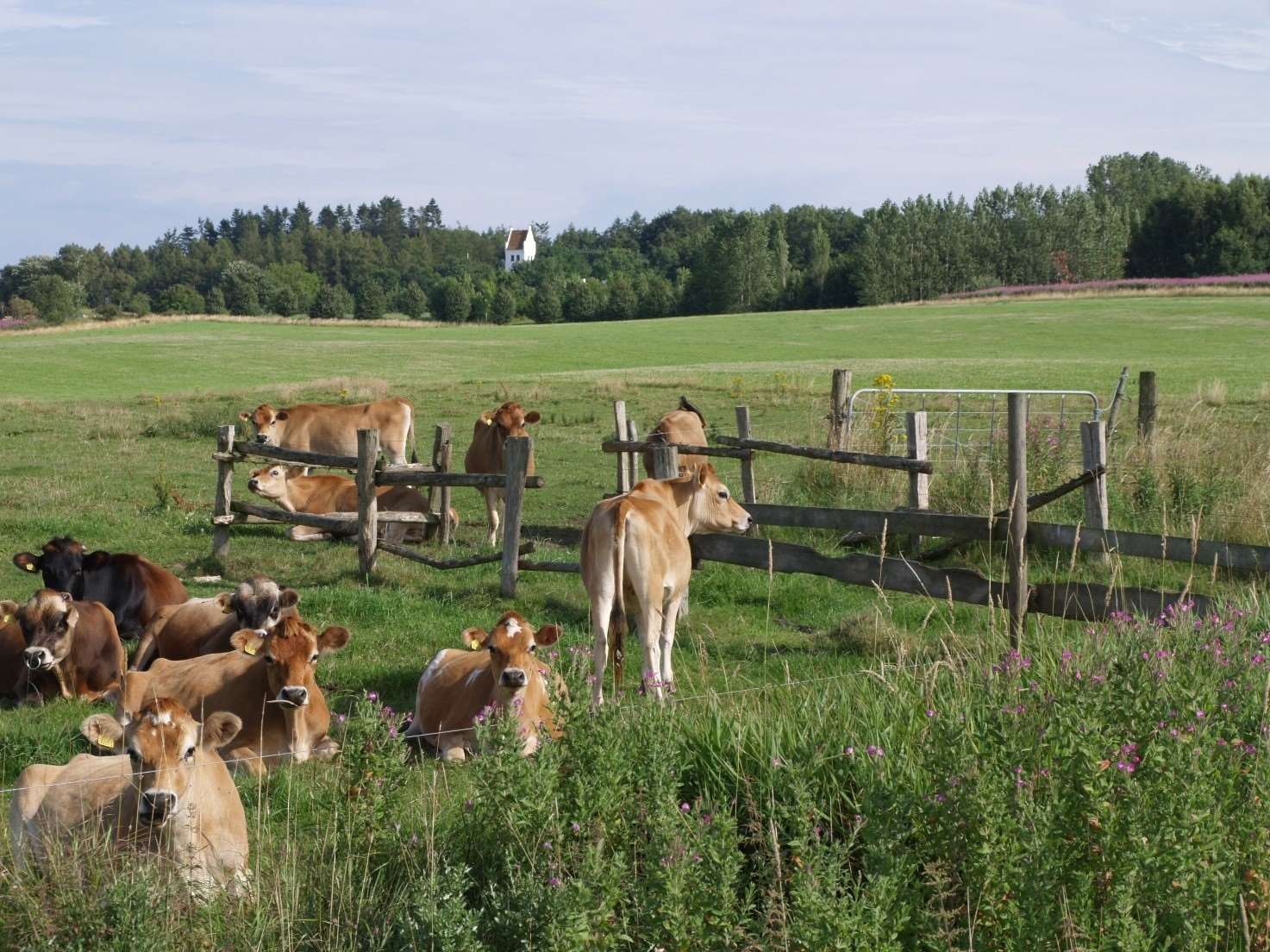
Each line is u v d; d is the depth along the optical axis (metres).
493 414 16.98
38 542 15.50
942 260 125.62
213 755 5.94
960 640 8.92
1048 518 14.09
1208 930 4.54
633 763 5.66
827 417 17.94
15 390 43.81
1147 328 62.78
